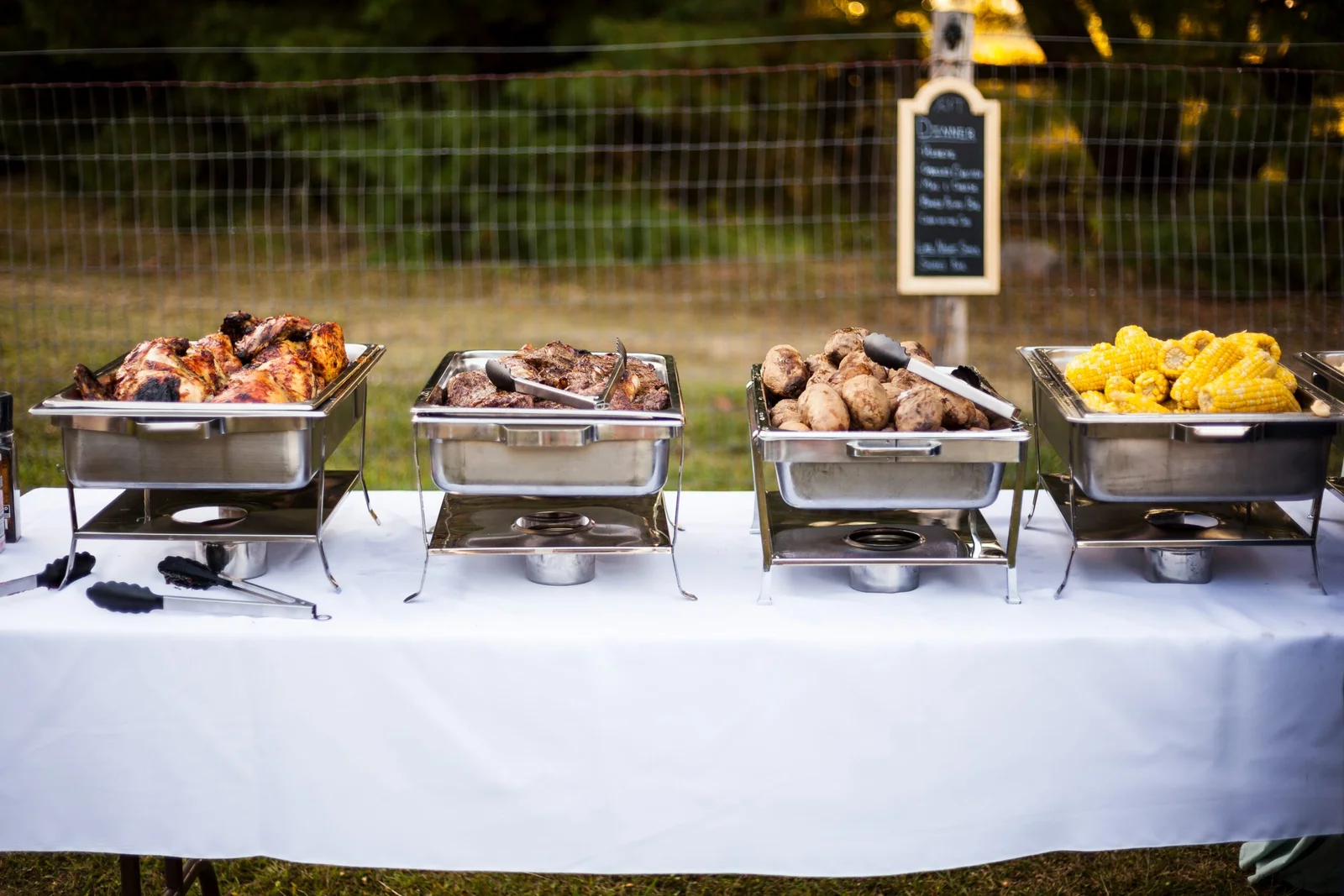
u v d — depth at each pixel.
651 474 1.92
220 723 1.86
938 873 2.81
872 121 11.82
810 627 1.86
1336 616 1.91
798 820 1.88
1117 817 1.89
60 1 11.73
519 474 1.91
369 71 11.70
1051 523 2.40
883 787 1.87
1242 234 10.01
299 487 1.94
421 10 11.57
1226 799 1.89
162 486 1.92
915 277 4.24
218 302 8.95
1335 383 2.20
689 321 9.43
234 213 11.95
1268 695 1.85
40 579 2.00
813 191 11.44
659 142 12.05
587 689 1.84
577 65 11.47
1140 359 2.06
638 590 2.03
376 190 11.78
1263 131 10.48
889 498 1.91
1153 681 1.85
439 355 7.97
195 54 11.83
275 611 1.89
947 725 1.85
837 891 2.75
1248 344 2.02
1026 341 7.99
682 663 1.83
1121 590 2.03
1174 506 2.16
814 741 1.85
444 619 1.89
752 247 11.41
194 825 1.89
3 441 2.24
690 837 1.88
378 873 2.82
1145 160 11.03
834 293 10.12
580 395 1.96
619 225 11.72
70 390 1.96
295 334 2.22
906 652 1.83
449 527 2.09
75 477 1.93
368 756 1.86
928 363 2.10
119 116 12.20
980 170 4.19
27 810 1.88
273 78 11.70
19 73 12.19
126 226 11.88
